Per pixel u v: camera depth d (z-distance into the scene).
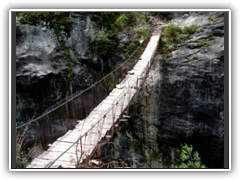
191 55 12.27
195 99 12.02
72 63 12.76
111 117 6.09
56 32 12.25
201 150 12.73
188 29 13.11
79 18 13.01
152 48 12.10
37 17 11.49
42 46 11.60
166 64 12.66
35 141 5.91
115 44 14.22
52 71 11.70
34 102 11.46
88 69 13.59
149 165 13.88
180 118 12.51
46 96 11.84
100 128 5.39
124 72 12.47
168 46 12.98
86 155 4.45
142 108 13.66
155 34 13.80
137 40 13.86
